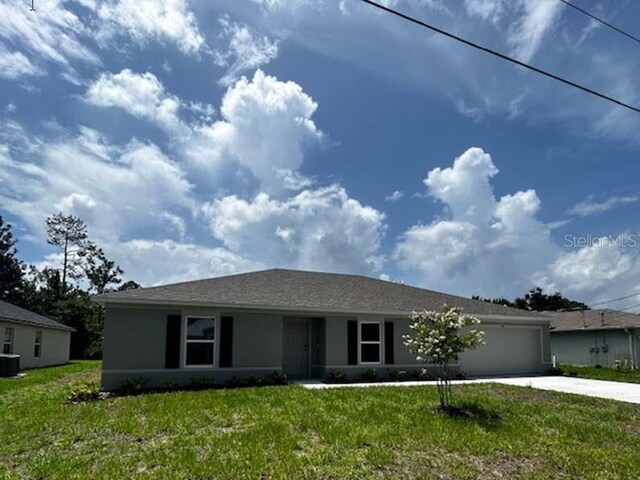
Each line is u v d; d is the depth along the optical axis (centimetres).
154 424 851
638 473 690
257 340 1519
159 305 1407
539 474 674
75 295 4597
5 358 1947
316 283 1923
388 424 869
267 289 1700
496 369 1962
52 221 4875
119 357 1346
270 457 682
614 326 2658
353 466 661
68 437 786
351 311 1653
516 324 2019
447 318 1035
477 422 911
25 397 1320
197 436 777
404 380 1694
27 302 4738
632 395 1346
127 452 709
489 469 685
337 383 1538
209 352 1457
